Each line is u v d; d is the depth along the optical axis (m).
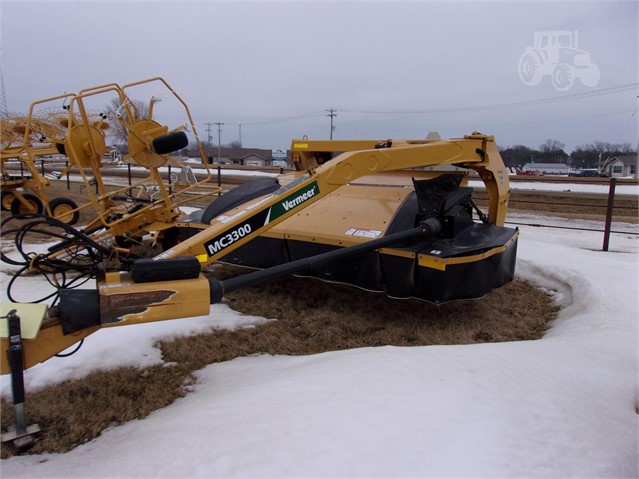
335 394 2.89
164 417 3.04
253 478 2.11
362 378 3.13
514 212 14.61
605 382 3.10
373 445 2.31
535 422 2.58
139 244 6.98
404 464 2.16
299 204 3.71
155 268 2.87
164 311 2.84
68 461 2.59
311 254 5.19
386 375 3.16
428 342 4.51
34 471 2.48
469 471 2.12
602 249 8.73
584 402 2.85
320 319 5.05
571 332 4.36
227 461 2.26
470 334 4.70
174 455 2.37
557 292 6.15
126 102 6.32
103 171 31.84
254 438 2.44
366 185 5.76
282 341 4.48
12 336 2.54
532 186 25.50
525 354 3.59
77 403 3.32
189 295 2.89
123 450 2.57
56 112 10.70
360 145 6.08
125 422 3.12
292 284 6.15
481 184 25.12
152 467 2.27
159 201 6.95
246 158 74.88
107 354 4.04
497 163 5.62
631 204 16.62
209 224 5.78
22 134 10.28
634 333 4.05
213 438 2.50
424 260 4.48
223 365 3.97
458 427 2.48
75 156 6.05
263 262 5.57
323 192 3.82
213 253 3.38
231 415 2.78
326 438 2.39
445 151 4.63
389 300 5.64
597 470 2.21
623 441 2.46
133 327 4.52
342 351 3.98
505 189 5.83
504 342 4.25
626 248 8.85
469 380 3.07
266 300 5.61
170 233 7.10
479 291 4.60
